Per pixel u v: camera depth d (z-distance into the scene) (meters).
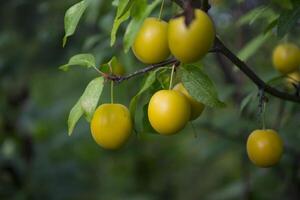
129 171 7.92
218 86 4.70
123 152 7.26
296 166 4.20
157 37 2.11
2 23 5.76
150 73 2.24
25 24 5.68
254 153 2.41
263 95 2.45
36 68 5.68
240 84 4.68
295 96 2.51
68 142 5.61
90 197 6.39
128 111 2.22
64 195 5.54
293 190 4.41
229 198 5.14
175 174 7.64
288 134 4.03
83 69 5.34
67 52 5.39
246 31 4.74
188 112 2.14
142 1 2.05
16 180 5.46
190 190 7.45
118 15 2.06
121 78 2.22
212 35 1.95
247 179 4.77
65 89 6.67
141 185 7.62
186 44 1.92
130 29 2.03
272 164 2.41
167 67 2.20
